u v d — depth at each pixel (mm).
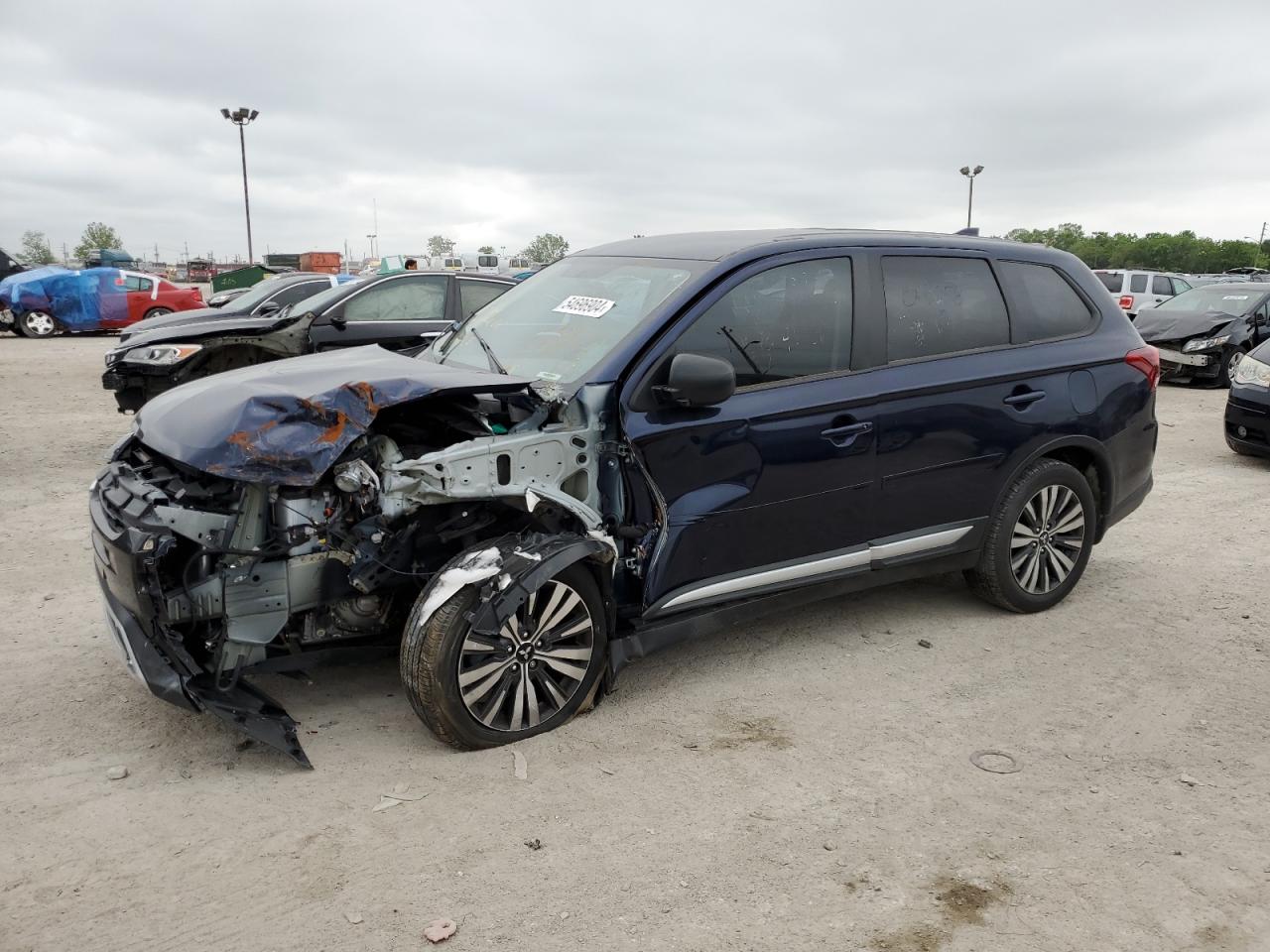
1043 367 4918
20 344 21344
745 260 4203
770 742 3789
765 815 3271
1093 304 5301
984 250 4949
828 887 2898
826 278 4379
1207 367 14641
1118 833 3195
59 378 15102
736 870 2971
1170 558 6250
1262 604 5402
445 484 3506
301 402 3336
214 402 3516
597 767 3572
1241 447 9148
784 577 4277
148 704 4039
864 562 4504
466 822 3207
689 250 4473
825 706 4113
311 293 13930
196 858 3006
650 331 3926
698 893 2857
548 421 3805
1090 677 4430
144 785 3420
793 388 4188
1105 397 5152
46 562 5871
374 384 3465
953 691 4270
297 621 3729
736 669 4477
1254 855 3088
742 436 4039
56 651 4574
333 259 40719
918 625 5059
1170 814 3314
